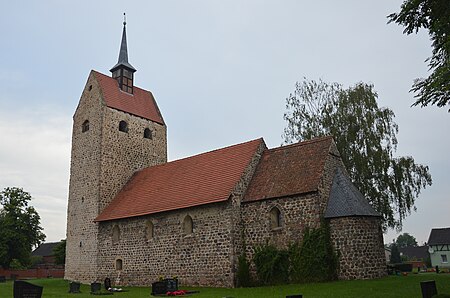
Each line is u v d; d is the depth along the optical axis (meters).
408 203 34.28
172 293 22.88
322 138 28.08
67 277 36.34
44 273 54.09
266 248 25.73
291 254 24.75
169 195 31.23
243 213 27.31
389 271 31.72
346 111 36.66
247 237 26.78
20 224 55.97
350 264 23.30
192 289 25.59
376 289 19.22
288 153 28.95
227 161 30.77
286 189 26.03
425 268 60.06
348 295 17.95
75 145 39.72
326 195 25.39
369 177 34.88
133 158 39.28
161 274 29.44
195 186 30.23
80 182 37.91
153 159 41.22
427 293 14.68
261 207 26.66
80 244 36.09
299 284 23.44
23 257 56.62
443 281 21.66
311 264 23.75
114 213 33.91
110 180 36.88
